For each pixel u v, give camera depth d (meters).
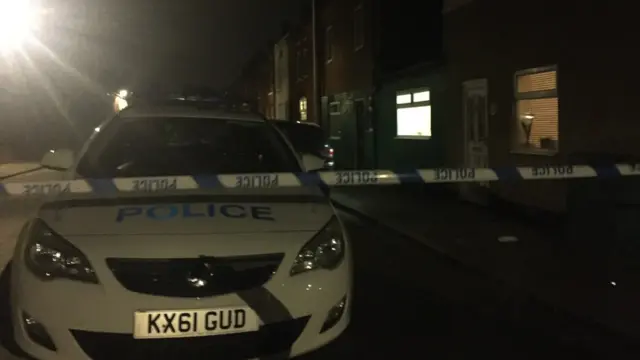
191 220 3.99
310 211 4.30
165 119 5.68
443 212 11.27
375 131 18.28
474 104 12.24
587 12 8.69
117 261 3.67
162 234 3.81
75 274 3.68
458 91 12.88
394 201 13.05
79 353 3.59
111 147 5.41
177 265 3.67
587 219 6.40
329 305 3.93
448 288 6.71
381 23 17.73
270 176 4.88
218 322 3.65
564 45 9.23
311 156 5.84
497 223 9.98
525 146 10.59
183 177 4.69
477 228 9.58
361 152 20.09
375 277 7.15
